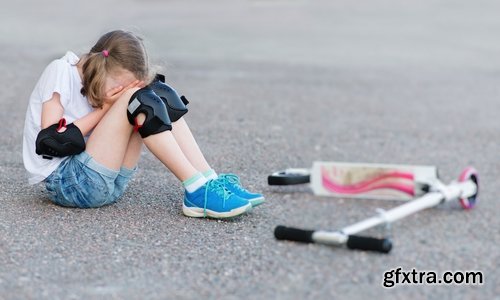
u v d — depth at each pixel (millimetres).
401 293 5500
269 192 7930
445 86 15273
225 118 11883
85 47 7234
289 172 8219
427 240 6551
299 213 6871
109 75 6793
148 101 6770
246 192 7141
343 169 6707
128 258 6055
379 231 6668
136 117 6801
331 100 13727
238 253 6203
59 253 6102
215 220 7016
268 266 5941
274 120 11930
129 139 7066
